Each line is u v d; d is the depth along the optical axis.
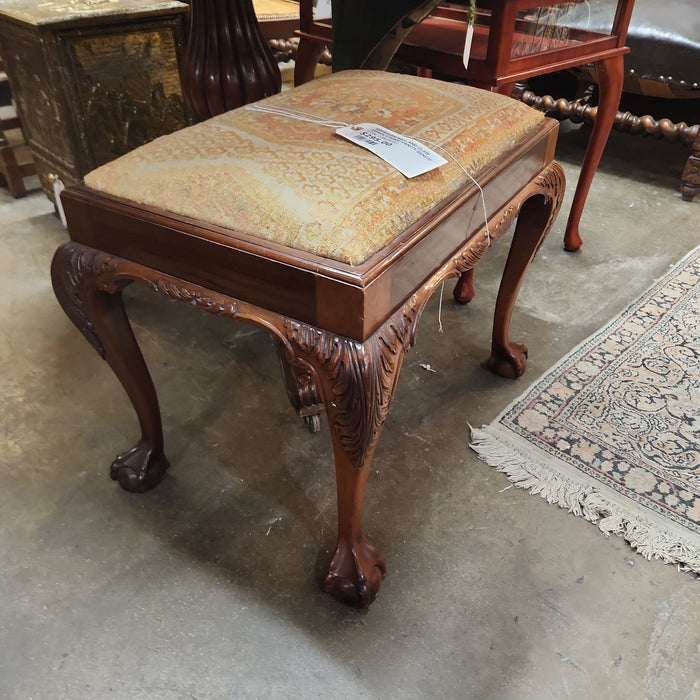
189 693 0.66
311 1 1.29
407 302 0.61
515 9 0.97
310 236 0.55
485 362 1.16
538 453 0.95
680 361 1.15
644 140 2.23
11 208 1.71
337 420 0.60
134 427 1.01
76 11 1.29
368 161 0.61
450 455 0.96
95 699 0.65
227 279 0.60
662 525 0.84
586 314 1.30
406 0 1.01
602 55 1.22
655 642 0.71
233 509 0.87
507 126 0.76
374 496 0.89
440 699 0.66
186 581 0.77
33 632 0.71
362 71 0.92
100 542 0.82
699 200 1.80
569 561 0.80
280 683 0.67
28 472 0.92
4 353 1.17
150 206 0.62
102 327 0.74
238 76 1.19
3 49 1.43
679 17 1.71
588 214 1.72
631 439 0.98
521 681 0.67
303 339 0.57
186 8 1.40
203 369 1.15
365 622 0.73
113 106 1.41
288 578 0.78
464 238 0.69
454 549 0.82
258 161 0.61
